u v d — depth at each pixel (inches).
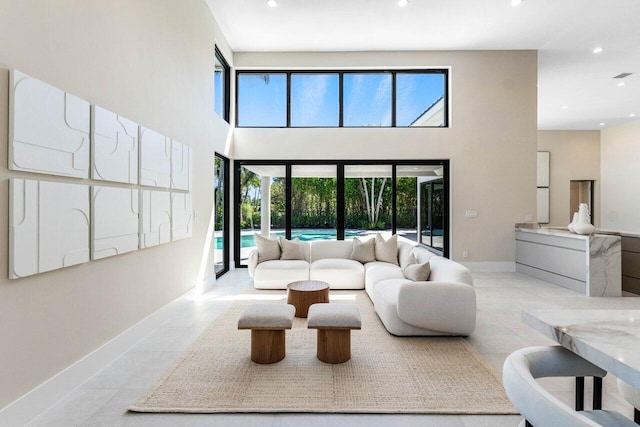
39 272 77.6
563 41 227.0
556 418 29.7
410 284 122.4
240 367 100.3
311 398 84.1
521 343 120.0
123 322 111.8
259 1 189.3
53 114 81.6
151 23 130.4
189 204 163.6
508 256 253.4
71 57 88.7
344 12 199.6
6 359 71.2
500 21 205.6
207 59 194.7
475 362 104.0
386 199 260.4
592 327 42.8
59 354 84.8
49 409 80.3
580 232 194.2
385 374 96.3
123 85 111.7
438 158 253.9
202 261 186.7
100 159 98.0
